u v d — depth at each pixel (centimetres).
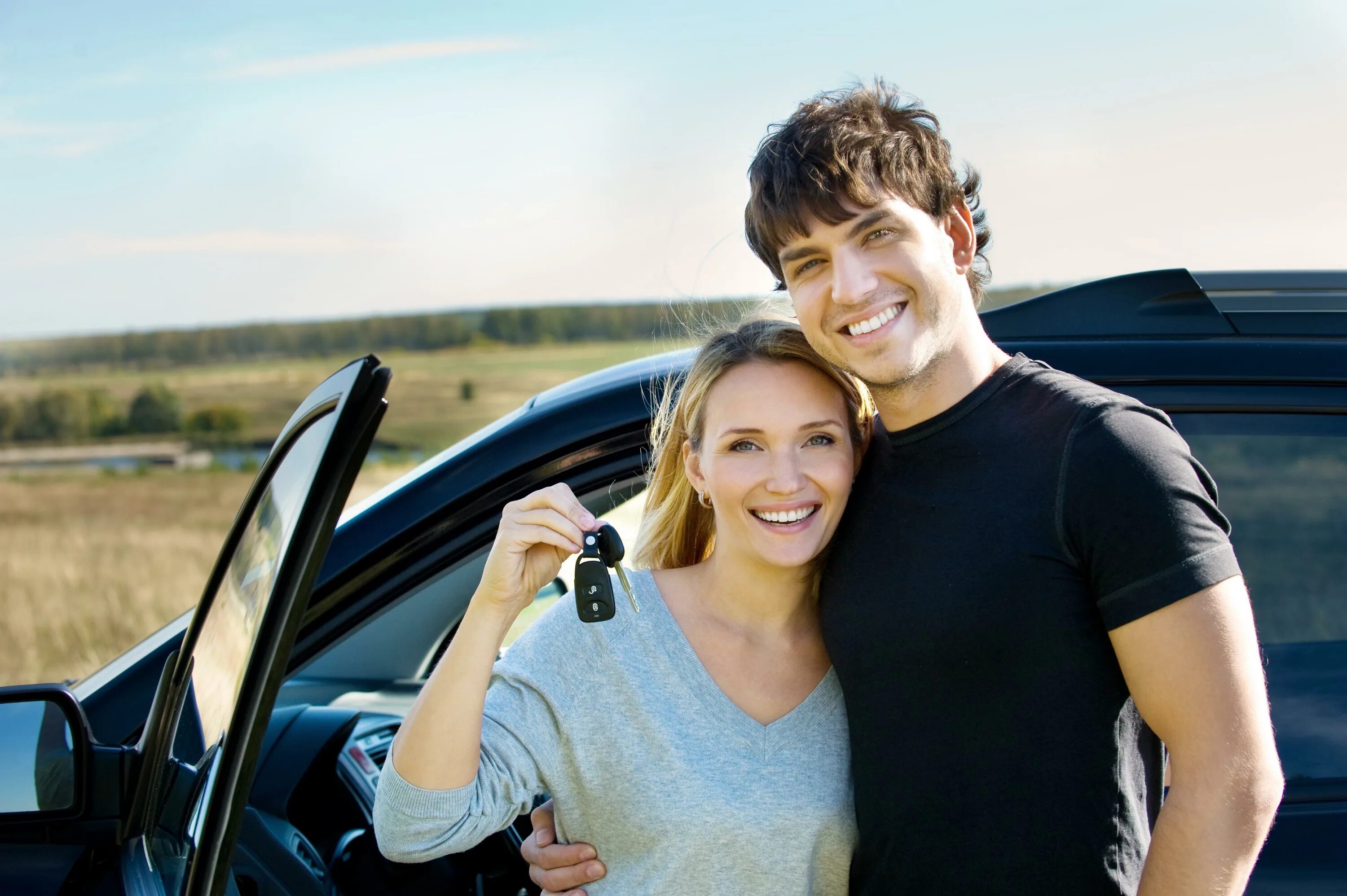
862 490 167
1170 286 190
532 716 160
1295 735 168
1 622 1116
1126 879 142
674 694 162
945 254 158
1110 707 140
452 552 180
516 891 212
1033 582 140
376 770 210
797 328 171
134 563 1502
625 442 185
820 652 173
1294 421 175
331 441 109
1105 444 137
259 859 179
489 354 7044
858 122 154
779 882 159
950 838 147
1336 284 212
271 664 110
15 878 158
